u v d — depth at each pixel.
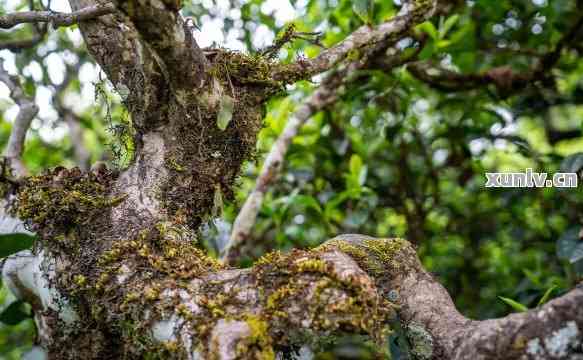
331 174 2.24
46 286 1.09
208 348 0.84
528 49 2.20
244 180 2.18
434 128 2.43
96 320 1.05
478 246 2.54
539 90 2.05
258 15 2.06
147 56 1.05
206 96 1.06
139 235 1.04
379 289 1.04
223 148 1.14
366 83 2.00
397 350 1.08
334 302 0.82
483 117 2.32
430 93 2.28
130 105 1.15
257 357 0.81
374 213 2.36
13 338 2.06
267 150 2.14
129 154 1.20
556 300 0.83
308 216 2.17
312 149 2.17
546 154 2.05
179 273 0.97
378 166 2.44
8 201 1.31
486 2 2.05
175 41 0.93
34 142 2.55
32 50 2.03
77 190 1.11
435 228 2.54
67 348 1.11
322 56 1.28
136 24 0.89
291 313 0.84
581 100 2.00
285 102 2.04
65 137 2.74
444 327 0.96
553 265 2.12
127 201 1.10
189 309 0.90
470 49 2.07
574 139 2.10
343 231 2.15
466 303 2.40
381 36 1.37
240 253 1.71
